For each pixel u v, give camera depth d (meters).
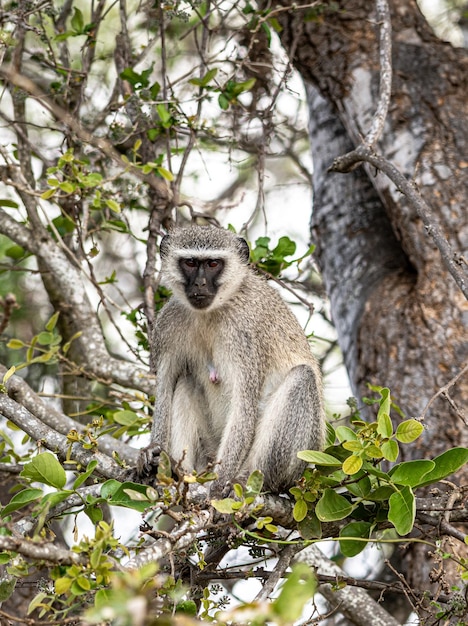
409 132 12.19
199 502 8.45
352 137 12.85
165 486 7.24
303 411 9.83
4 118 12.01
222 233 10.60
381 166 9.42
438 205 11.67
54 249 12.45
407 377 11.22
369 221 13.32
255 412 10.07
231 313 10.31
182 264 10.45
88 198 11.41
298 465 9.76
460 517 8.72
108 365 11.80
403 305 11.70
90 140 10.80
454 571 10.10
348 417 11.74
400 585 8.79
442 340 11.17
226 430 9.94
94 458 8.84
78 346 12.52
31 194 10.39
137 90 12.40
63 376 12.91
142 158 12.50
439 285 11.41
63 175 11.50
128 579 5.12
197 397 10.75
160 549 6.84
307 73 13.15
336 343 14.73
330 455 8.47
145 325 12.12
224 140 14.50
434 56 12.63
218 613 5.92
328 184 13.88
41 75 14.55
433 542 10.25
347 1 12.90
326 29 12.84
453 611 8.11
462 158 11.96
